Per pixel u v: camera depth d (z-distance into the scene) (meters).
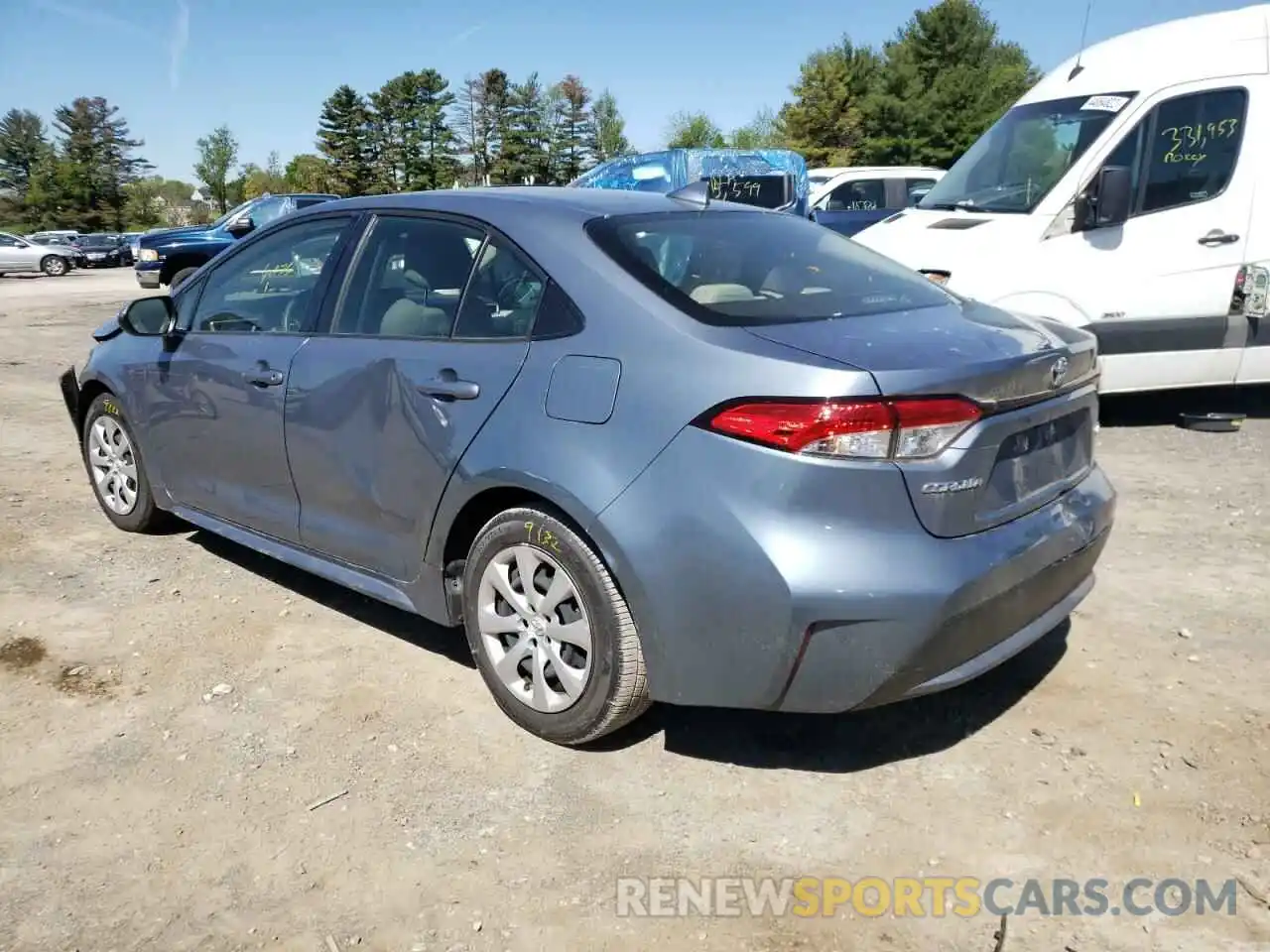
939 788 2.99
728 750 3.20
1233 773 3.02
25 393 9.15
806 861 2.70
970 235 7.08
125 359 4.79
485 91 79.25
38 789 3.00
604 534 2.85
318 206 4.13
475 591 3.32
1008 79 52.44
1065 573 3.07
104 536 5.14
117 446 5.07
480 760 3.16
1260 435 6.93
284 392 3.88
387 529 3.59
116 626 4.10
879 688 2.69
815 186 15.38
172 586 4.50
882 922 2.47
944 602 2.63
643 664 2.95
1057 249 6.82
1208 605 4.18
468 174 82.06
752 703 2.78
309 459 3.82
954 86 52.09
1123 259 6.73
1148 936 2.41
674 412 2.77
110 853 2.73
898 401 2.61
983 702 3.46
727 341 2.80
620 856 2.72
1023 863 2.67
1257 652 3.77
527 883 2.62
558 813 2.90
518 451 3.05
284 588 4.49
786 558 2.61
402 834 2.81
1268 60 6.75
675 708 3.47
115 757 3.18
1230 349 6.84
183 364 4.40
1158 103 6.82
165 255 18.08
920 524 2.65
